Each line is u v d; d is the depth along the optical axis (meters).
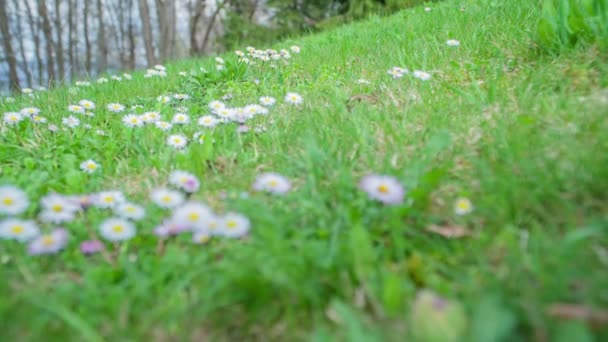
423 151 0.38
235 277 0.26
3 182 0.46
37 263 0.31
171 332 0.25
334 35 1.52
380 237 0.31
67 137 0.60
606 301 0.22
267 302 0.26
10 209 0.35
